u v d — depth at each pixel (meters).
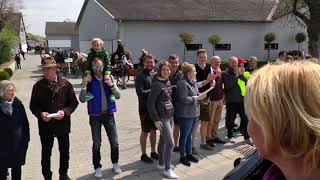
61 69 26.69
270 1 33.12
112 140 5.84
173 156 6.58
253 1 33.09
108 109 5.64
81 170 6.24
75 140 8.42
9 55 33.62
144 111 6.28
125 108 13.03
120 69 18.97
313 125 0.90
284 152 0.95
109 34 30.50
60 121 5.21
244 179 1.44
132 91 17.81
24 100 15.55
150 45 29.30
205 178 5.59
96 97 5.57
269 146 0.97
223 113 11.03
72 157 7.06
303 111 0.92
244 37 31.36
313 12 17.33
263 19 31.03
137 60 29.00
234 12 31.28
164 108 5.50
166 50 29.69
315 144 0.91
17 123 4.80
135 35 28.86
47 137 5.20
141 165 6.32
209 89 6.30
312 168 0.93
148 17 28.67
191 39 28.83
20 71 33.81
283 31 31.98
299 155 0.94
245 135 7.50
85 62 5.66
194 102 6.00
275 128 0.94
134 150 7.36
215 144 7.42
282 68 1.00
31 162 6.83
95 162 5.75
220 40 30.72
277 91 0.95
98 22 33.44
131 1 30.47
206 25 30.41
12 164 4.78
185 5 31.03
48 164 5.30
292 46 32.34
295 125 0.92
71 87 5.41
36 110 5.16
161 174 5.83
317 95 0.93
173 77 6.46
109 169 6.16
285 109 0.93
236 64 7.34
